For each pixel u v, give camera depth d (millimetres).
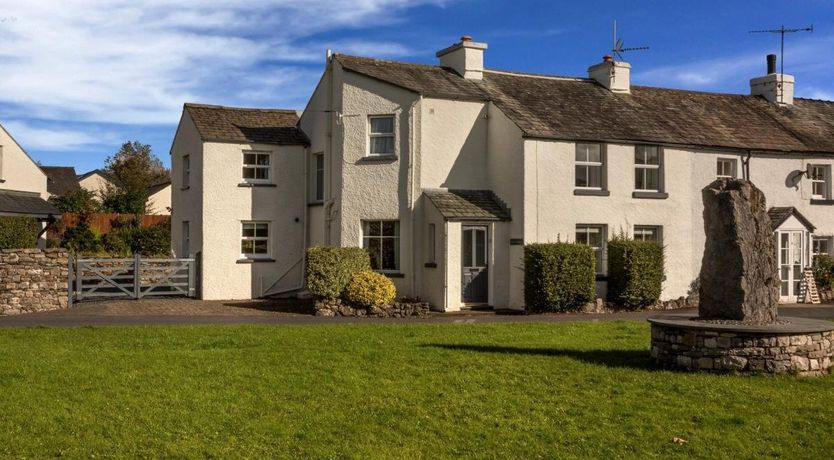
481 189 24375
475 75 26094
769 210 26188
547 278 21516
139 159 78125
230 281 25969
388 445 8844
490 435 9164
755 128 27859
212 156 25969
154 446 8750
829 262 26500
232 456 8445
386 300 20969
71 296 21953
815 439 9055
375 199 23891
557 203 23219
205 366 12445
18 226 29453
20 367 12164
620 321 18828
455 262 22297
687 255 25188
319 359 13094
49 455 8438
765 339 11789
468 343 14938
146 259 24500
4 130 37969
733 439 9016
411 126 23438
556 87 27062
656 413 9938
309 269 21016
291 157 27094
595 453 8609
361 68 24641
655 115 26703
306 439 9000
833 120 30719
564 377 11789
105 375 11727
